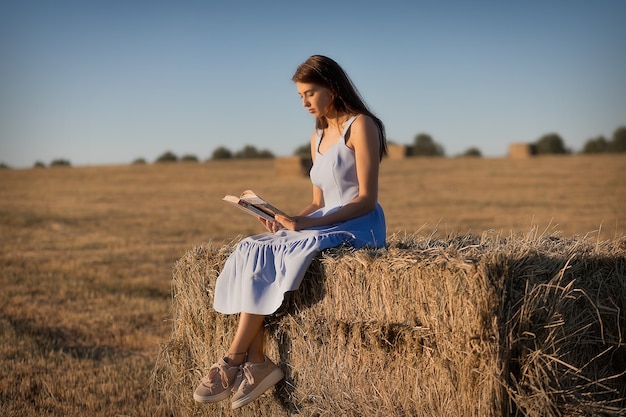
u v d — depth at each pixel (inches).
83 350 245.4
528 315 116.3
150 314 295.9
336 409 137.9
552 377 117.6
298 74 153.7
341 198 156.7
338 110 155.9
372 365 131.3
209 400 143.0
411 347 124.9
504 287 115.1
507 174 1123.9
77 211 751.7
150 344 253.6
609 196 788.6
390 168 1316.4
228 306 147.4
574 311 127.9
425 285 123.1
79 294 333.1
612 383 132.0
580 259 131.1
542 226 537.0
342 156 154.6
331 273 138.2
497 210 678.5
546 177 1050.7
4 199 895.1
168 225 622.5
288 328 146.6
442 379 120.9
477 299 114.8
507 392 114.7
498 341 113.7
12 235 558.3
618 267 135.6
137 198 902.4
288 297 146.4
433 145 2114.9
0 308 300.7
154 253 463.2
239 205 147.6
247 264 144.2
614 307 133.2
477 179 1059.3
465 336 116.8
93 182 1168.8
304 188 992.9
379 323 130.3
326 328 139.0
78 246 496.7
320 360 140.6
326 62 152.6
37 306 307.1
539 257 123.2
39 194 969.5
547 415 114.0
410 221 589.9
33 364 223.9
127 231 583.5
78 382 208.5
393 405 128.3
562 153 2006.6
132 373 217.6
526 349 116.5
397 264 127.0
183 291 171.3
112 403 191.3
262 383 144.1
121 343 255.3
